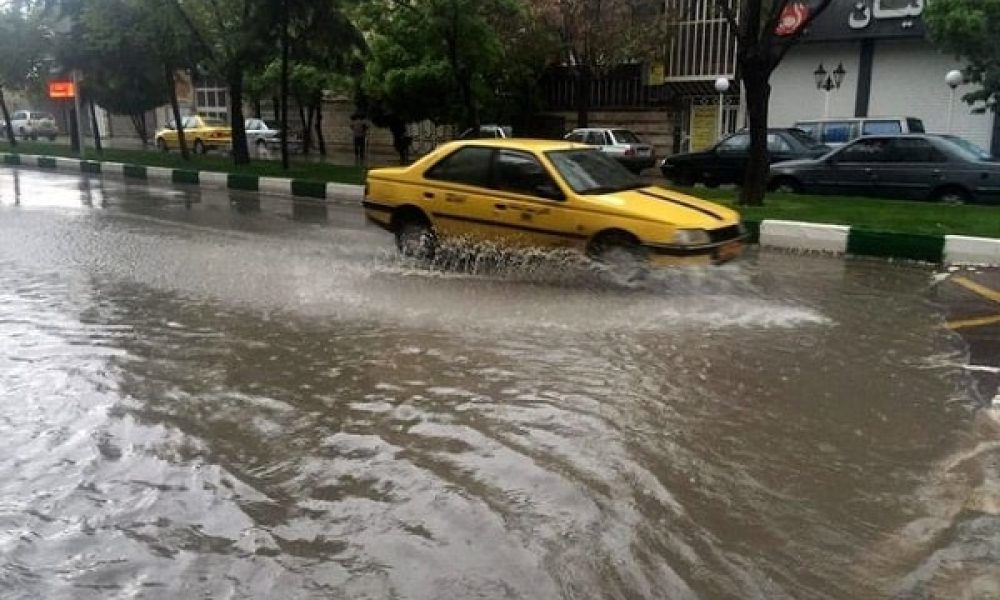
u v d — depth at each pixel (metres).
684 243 8.36
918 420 5.09
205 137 33.75
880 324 7.37
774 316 7.61
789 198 15.46
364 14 21.05
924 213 13.08
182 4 22.91
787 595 3.26
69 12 24.73
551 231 9.01
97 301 8.06
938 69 23.69
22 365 6.05
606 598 3.25
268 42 21.48
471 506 3.96
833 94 25.47
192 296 8.28
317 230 12.89
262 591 3.31
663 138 29.72
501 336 6.80
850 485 4.21
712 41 27.58
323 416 5.08
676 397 5.43
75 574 3.43
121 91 29.66
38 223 13.53
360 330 6.99
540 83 31.73
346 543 3.65
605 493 4.10
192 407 5.23
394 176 10.30
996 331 7.13
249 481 4.23
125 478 4.27
